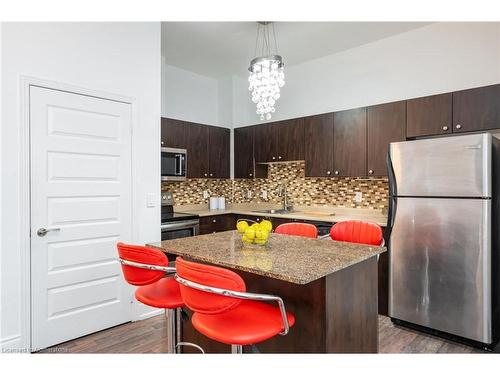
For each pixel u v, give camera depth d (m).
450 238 2.43
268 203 4.90
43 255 2.37
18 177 2.25
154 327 2.78
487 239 2.27
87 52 2.60
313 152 3.98
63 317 2.47
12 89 2.22
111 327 2.75
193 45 3.90
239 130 4.86
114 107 2.77
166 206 4.30
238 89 5.03
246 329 1.36
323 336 1.52
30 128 2.30
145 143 2.99
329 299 1.52
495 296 2.37
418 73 3.48
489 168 2.27
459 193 2.39
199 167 4.46
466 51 3.18
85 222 2.60
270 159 4.46
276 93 2.75
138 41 2.94
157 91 3.09
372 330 1.82
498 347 2.37
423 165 2.57
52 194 2.41
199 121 4.90
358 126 3.56
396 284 2.74
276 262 1.52
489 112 2.69
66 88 2.48
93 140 2.63
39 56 2.35
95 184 2.65
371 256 1.70
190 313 2.08
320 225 3.60
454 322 2.42
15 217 2.24
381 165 3.38
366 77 3.88
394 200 2.75
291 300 1.66
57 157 2.44
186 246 1.91
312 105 4.41
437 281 2.50
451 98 2.90
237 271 1.90
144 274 1.67
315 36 3.66
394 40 3.65
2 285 2.19
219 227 4.39
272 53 4.14
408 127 3.18
